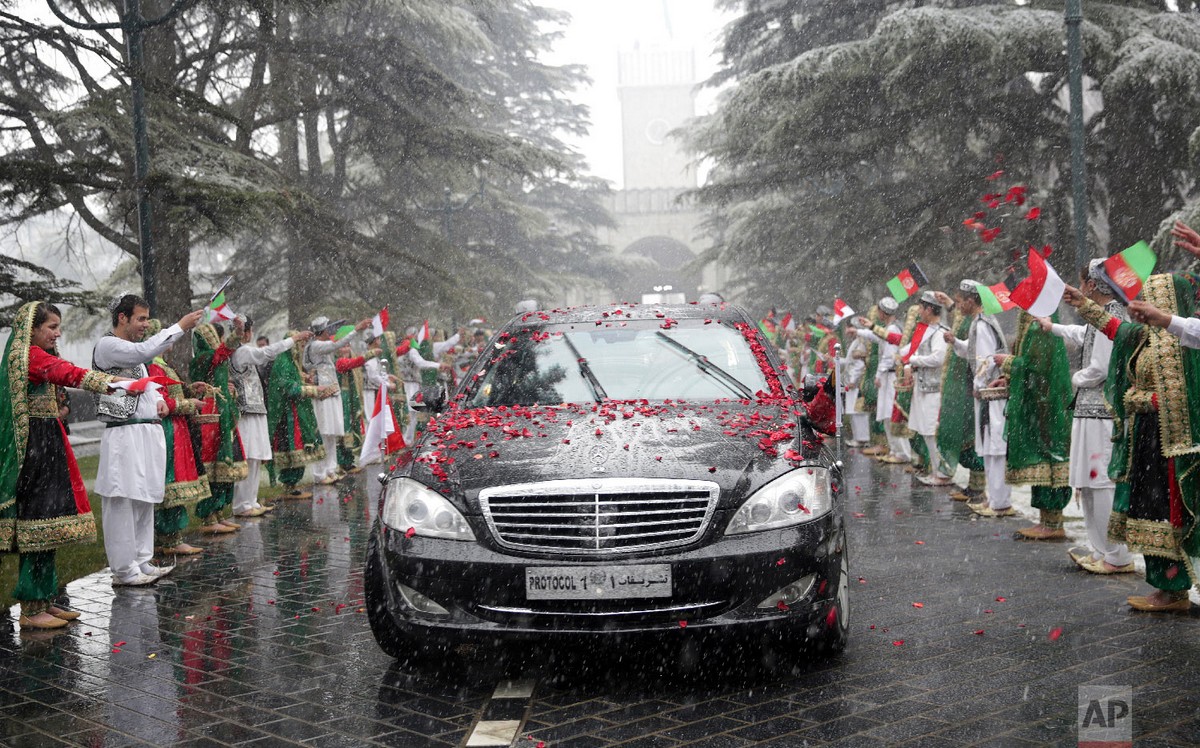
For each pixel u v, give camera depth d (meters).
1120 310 6.09
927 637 5.41
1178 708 4.21
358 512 10.90
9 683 5.16
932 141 28.42
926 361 10.73
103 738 4.34
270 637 5.90
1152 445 5.58
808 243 32.19
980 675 4.75
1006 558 7.41
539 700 4.65
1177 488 5.46
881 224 28.56
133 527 7.39
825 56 24.52
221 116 17.81
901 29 22.77
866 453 15.34
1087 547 7.67
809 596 4.71
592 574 4.54
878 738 4.03
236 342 9.48
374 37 29.02
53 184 17.83
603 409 5.57
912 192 29.62
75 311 27.78
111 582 7.55
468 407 6.00
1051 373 7.79
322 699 4.76
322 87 27.83
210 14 23.31
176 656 5.56
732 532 4.62
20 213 18.94
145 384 6.29
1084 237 12.47
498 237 41.94
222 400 9.52
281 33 25.17
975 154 27.61
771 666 5.04
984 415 9.15
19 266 15.92
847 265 29.23
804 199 33.28
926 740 3.99
